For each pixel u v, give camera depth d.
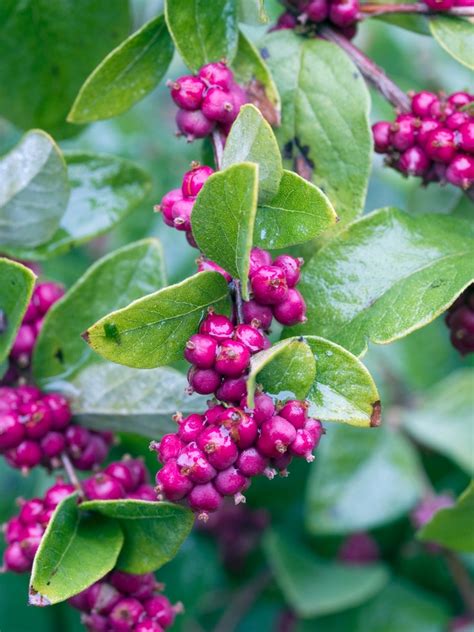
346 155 0.32
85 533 0.29
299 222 0.27
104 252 0.49
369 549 0.47
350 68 0.32
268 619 0.48
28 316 0.33
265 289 0.27
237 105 0.30
